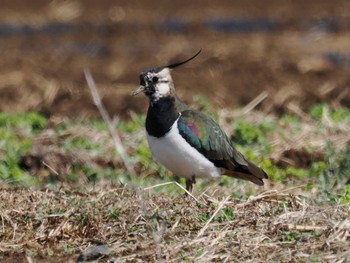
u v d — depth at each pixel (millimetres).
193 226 11195
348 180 13875
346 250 10336
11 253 11047
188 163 12578
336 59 24422
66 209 11789
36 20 29625
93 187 12844
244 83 21797
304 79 22031
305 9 30469
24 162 15266
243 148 15484
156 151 12688
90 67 23906
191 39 26875
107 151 15633
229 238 10828
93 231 11328
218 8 30906
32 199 12219
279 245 10633
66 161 15195
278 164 15273
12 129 16969
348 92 20672
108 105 19906
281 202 11773
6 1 31891
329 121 16891
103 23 29188
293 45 25891
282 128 16891
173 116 12531
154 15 30125
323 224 11031
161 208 11680
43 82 22125
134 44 26594
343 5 30922
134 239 11031
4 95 21172
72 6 31125
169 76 12688
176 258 10398
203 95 20750
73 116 19188
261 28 28297
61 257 10898
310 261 10164
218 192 12953
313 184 13375
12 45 26578
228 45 25688
